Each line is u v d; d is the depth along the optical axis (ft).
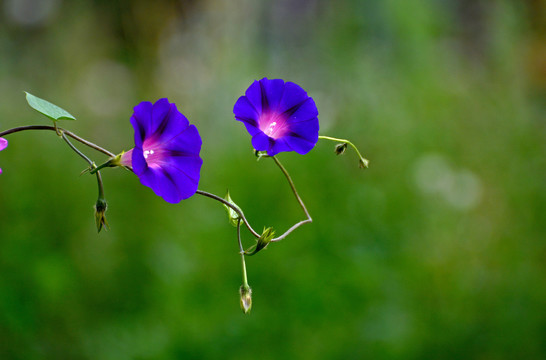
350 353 5.28
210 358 5.22
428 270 6.12
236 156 7.56
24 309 5.27
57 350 5.23
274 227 6.39
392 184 7.28
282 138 4.20
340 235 6.42
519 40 8.61
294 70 10.08
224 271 5.89
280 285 5.74
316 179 7.20
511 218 6.70
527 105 8.38
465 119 7.87
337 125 8.12
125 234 6.20
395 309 5.60
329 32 9.91
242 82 8.61
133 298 5.64
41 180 6.48
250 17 9.47
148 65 9.25
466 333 5.44
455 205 6.81
